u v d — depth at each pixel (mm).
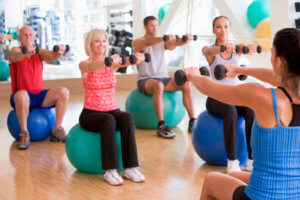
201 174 2717
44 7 10594
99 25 10586
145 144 3520
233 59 2871
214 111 2762
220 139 2742
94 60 2732
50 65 10797
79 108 5461
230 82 2859
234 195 1372
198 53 7719
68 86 6973
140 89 4082
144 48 3998
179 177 2660
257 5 5594
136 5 8039
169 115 4012
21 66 3504
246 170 2711
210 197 1531
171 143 3551
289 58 1221
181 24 7590
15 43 9258
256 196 1278
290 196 1259
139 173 2602
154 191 2412
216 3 6059
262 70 1719
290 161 1257
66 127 4281
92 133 2705
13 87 3594
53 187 2500
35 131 3582
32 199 2307
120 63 2234
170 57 8156
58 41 10703
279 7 4977
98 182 2584
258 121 1295
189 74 1574
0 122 4590
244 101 1331
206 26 7695
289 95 1260
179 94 4164
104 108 2670
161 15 7758
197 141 2854
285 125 1256
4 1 9812
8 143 3627
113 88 2736
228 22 2982
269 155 1267
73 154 2701
